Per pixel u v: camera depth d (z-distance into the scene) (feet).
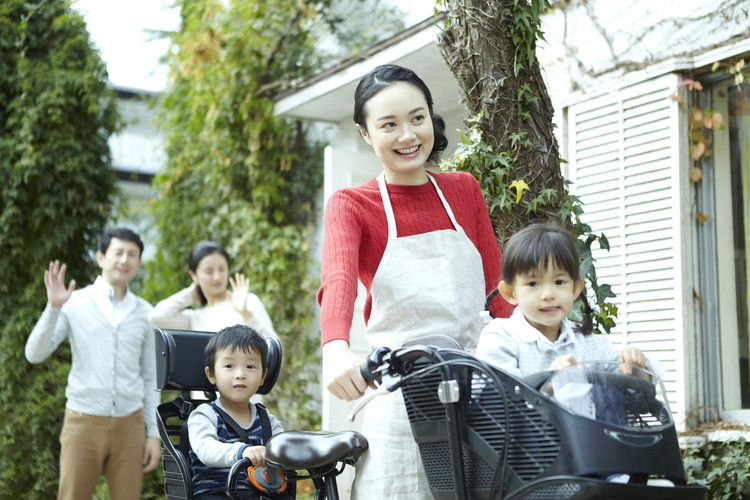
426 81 19.45
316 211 25.29
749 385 14.33
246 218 24.39
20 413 20.67
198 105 25.38
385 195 7.84
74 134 22.67
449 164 11.04
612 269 15.65
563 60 16.76
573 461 5.47
